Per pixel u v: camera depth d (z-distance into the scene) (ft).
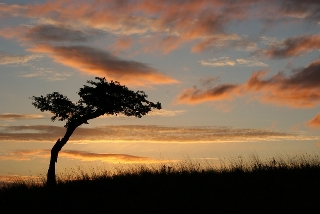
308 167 53.47
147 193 48.67
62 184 57.72
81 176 60.18
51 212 46.98
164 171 58.29
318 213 39.88
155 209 43.98
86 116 63.67
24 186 57.57
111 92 62.95
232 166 58.08
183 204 44.27
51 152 61.67
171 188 49.96
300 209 40.96
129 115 66.03
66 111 63.05
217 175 54.65
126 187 52.90
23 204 50.65
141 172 58.75
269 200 43.24
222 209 42.24
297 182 48.60
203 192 47.78
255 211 41.14
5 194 54.13
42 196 52.39
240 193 46.03
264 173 52.90
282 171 53.26
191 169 58.29
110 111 64.18
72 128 63.36
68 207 47.67
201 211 42.29
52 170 60.70
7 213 47.70
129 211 44.34
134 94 64.39
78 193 51.70
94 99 62.44
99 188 53.26
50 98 63.00
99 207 46.62
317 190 45.47
